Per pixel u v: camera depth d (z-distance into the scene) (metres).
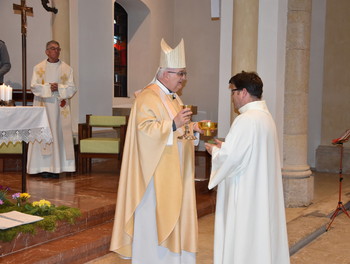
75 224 3.92
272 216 2.90
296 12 5.79
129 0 9.58
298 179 5.87
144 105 2.98
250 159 2.80
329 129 8.84
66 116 5.99
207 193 5.81
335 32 8.73
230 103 5.92
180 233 3.08
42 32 7.64
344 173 8.65
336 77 8.74
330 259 4.22
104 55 8.13
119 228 3.07
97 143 6.27
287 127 5.90
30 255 3.31
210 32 10.26
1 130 3.88
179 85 3.13
